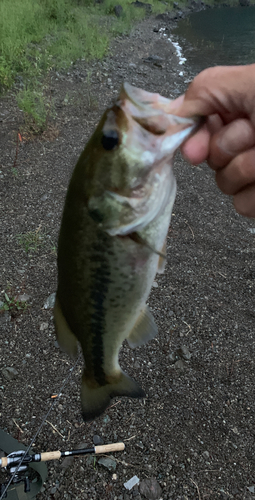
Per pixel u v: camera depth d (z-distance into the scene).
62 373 0.58
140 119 0.24
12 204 0.89
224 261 0.83
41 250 0.78
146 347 0.64
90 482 0.48
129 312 0.29
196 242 0.87
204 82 0.25
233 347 0.65
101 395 0.34
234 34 3.19
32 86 1.45
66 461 0.49
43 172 1.00
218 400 0.58
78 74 1.69
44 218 0.86
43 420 0.51
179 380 0.60
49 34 2.04
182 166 1.17
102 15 2.96
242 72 0.24
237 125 0.24
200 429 0.54
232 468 0.50
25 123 1.19
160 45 2.62
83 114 1.33
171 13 4.06
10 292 0.69
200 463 0.50
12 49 1.59
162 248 0.29
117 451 0.51
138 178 0.25
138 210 0.25
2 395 0.55
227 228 0.93
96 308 0.28
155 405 0.56
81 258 0.27
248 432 0.54
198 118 0.25
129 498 0.47
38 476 0.48
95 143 0.25
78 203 0.26
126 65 1.99
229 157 0.25
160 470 0.49
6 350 0.60
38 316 0.66
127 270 0.27
